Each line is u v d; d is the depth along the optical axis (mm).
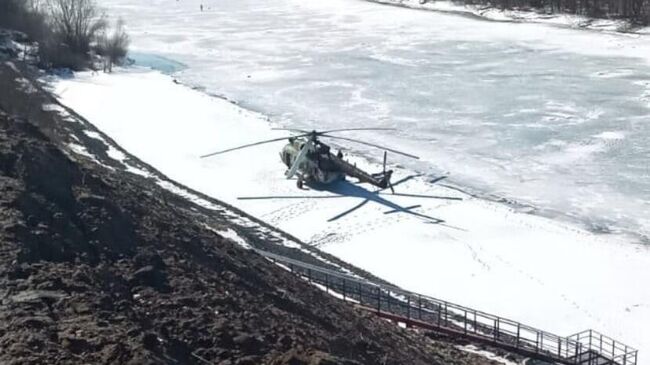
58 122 49688
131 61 82875
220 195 44312
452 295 33125
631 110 62188
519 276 35188
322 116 62031
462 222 41406
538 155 52312
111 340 12312
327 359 13172
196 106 63406
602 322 31375
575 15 103438
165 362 12414
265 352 13953
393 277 34719
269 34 101750
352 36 98750
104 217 18500
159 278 16156
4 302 13094
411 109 63719
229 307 15789
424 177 48438
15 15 80250
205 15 119250
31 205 17250
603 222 41812
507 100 66188
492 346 26844
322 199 44250
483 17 109562
